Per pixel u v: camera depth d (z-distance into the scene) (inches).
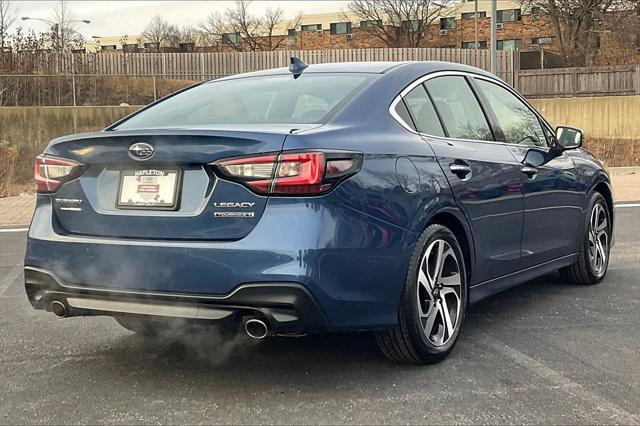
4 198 562.3
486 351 170.4
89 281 144.8
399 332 151.0
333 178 134.4
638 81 1162.6
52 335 190.1
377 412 134.6
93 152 148.1
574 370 157.2
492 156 182.4
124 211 144.8
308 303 130.6
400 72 171.8
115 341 183.9
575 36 1669.5
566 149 214.7
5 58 1022.4
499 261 184.1
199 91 187.0
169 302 138.5
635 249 308.3
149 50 2773.1
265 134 135.4
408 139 157.3
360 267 137.3
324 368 159.3
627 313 205.2
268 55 1203.2
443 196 158.9
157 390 147.9
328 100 158.4
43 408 138.7
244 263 131.4
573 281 241.3
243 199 134.3
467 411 134.7
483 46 2316.7
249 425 129.4
